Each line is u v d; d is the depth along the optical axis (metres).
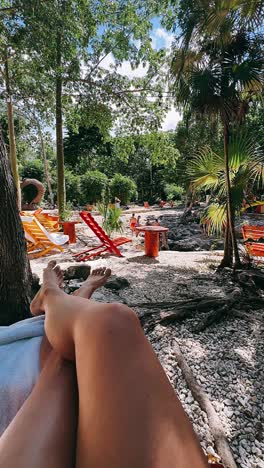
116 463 0.49
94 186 21.05
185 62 4.51
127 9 9.22
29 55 8.10
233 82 3.94
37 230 6.24
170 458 0.49
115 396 0.57
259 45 4.16
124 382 0.59
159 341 2.52
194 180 4.98
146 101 11.02
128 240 6.83
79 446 0.55
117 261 5.59
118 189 21.66
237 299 3.34
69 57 8.02
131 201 25.89
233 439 1.54
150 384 0.60
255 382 2.02
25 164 21.75
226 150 4.47
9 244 2.23
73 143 27.94
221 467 0.79
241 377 2.07
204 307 3.14
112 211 9.12
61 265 4.45
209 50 4.46
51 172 23.73
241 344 2.51
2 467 0.50
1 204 2.18
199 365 2.20
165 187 25.56
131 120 11.36
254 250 5.17
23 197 18.89
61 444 0.57
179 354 2.28
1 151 2.18
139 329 0.73
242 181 4.49
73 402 0.68
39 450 0.55
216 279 4.34
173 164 12.01
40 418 0.63
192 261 5.59
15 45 7.06
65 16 6.75
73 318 0.81
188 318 2.96
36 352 1.12
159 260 5.68
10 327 1.31
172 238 10.68
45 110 11.17
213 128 4.97
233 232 4.69
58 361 0.84
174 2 7.76
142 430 0.52
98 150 28.94
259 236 5.67
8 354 1.13
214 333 2.70
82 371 0.65
